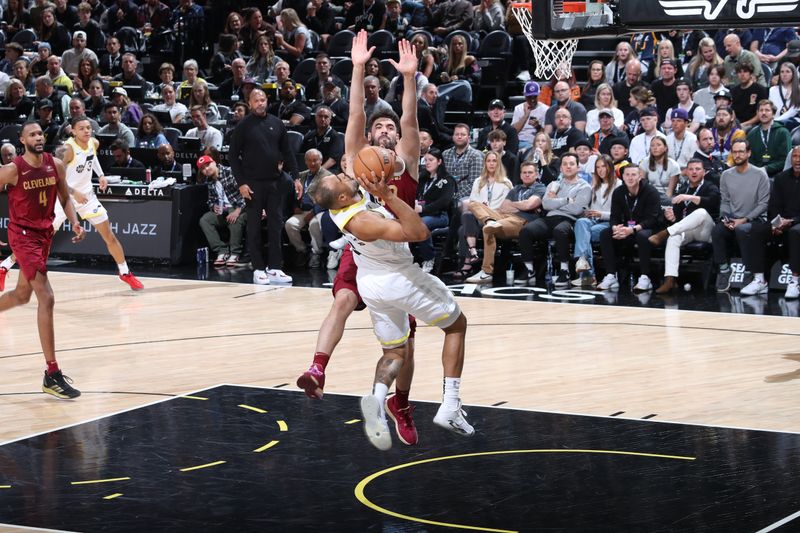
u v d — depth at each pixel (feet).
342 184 20.04
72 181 44.24
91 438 24.71
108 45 71.10
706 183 45.27
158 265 53.67
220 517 19.45
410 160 22.50
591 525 18.72
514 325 37.63
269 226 47.96
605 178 46.47
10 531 18.81
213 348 34.35
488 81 60.29
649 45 57.88
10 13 78.13
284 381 29.91
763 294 43.68
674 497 20.16
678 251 44.37
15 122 62.64
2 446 24.18
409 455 23.09
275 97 59.47
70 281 48.88
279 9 72.69
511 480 21.31
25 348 34.83
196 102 61.05
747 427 24.93
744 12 25.03
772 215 43.52
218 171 53.72
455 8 65.98
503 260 49.73
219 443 24.18
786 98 50.70
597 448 23.39
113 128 58.29
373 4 67.87
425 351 33.40
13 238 28.55
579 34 26.96
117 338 36.14
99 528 18.93
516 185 49.60
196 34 72.69
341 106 56.80
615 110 52.06
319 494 20.66
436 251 51.72
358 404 27.40
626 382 29.37
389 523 18.99
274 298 43.80
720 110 48.21
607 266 45.68
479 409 26.73
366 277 20.71
